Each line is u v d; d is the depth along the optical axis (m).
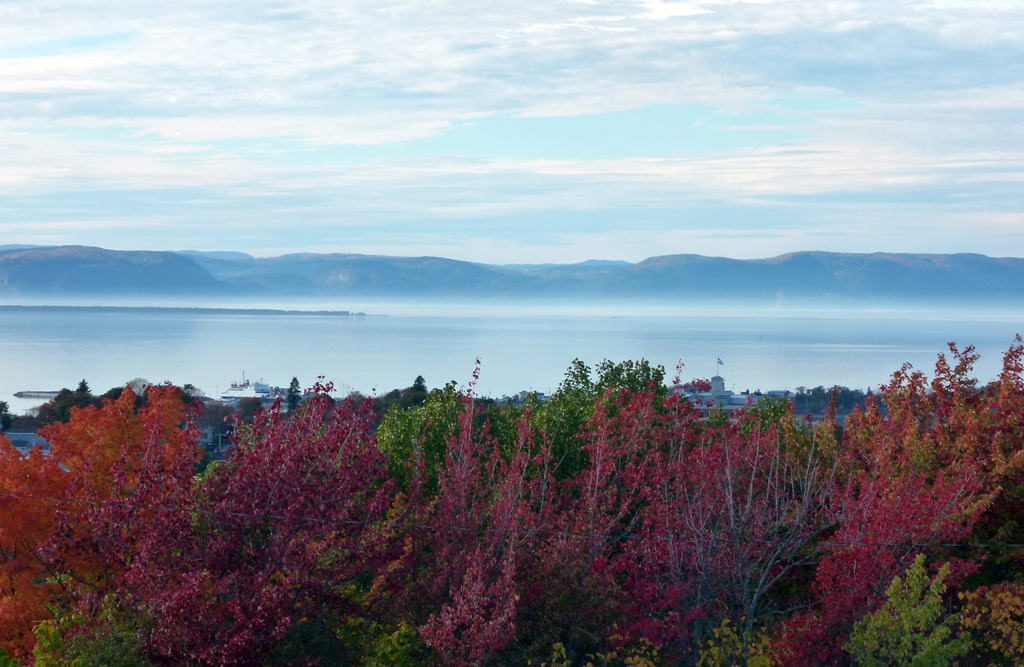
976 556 16.17
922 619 12.45
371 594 15.55
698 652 14.22
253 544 14.59
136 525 14.33
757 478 16.06
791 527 15.39
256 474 14.21
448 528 15.40
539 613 15.41
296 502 13.62
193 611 12.84
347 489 14.49
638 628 14.05
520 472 16.91
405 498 17.25
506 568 14.24
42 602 16.72
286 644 14.23
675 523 14.76
